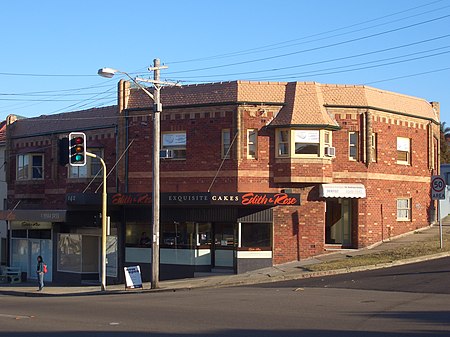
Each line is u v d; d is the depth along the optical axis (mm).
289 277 26781
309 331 13359
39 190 39906
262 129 31375
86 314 17953
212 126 31906
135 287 28172
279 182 31188
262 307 17984
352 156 32250
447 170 46688
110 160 35469
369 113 32125
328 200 33062
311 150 31109
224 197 29641
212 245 32094
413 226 34938
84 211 35125
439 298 18891
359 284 22906
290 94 31531
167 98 33125
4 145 43688
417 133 35375
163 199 30812
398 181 34062
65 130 38344
